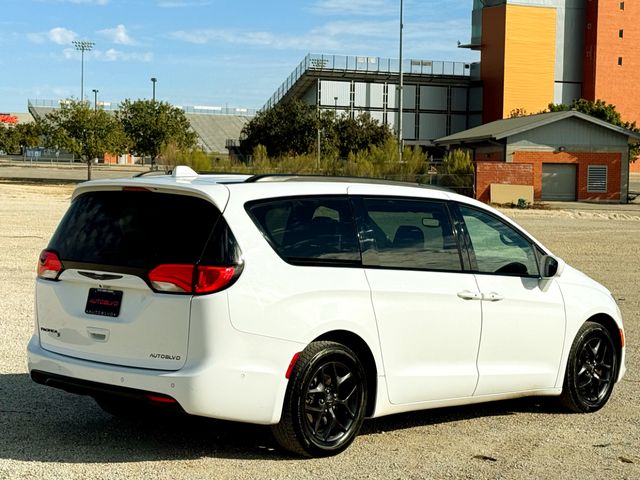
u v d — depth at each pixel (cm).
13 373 788
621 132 5528
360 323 585
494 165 4756
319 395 569
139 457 564
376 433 646
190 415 529
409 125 8819
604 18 8875
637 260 1972
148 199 565
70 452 570
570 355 717
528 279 692
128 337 546
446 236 651
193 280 530
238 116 13312
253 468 548
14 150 12662
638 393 803
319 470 549
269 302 545
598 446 630
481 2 8994
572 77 8994
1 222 2416
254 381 538
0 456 556
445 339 634
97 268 560
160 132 6128
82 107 5406
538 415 719
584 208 4672
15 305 1143
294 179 599
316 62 8325
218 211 545
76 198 599
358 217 606
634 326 1134
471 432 659
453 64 8875
